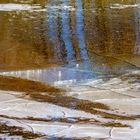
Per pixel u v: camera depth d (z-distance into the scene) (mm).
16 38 35062
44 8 45062
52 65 29812
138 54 31922
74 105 23438
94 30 37781
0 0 48156
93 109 22922
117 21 40344
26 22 39562
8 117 21750
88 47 33562
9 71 28594
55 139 19375
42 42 34469
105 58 31125
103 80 27312
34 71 28672
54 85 26453
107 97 24703
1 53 31688
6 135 19719
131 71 28703
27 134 19828
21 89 25703
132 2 47938
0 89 25609
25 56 31359
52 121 21344
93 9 44969
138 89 25906
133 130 20328
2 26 37938
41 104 23531
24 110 22672
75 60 30859
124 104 23656
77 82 26953
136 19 40969
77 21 40375
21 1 48125
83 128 20516
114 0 48719
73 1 48656
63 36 36062
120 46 33719
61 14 42719
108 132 20078
